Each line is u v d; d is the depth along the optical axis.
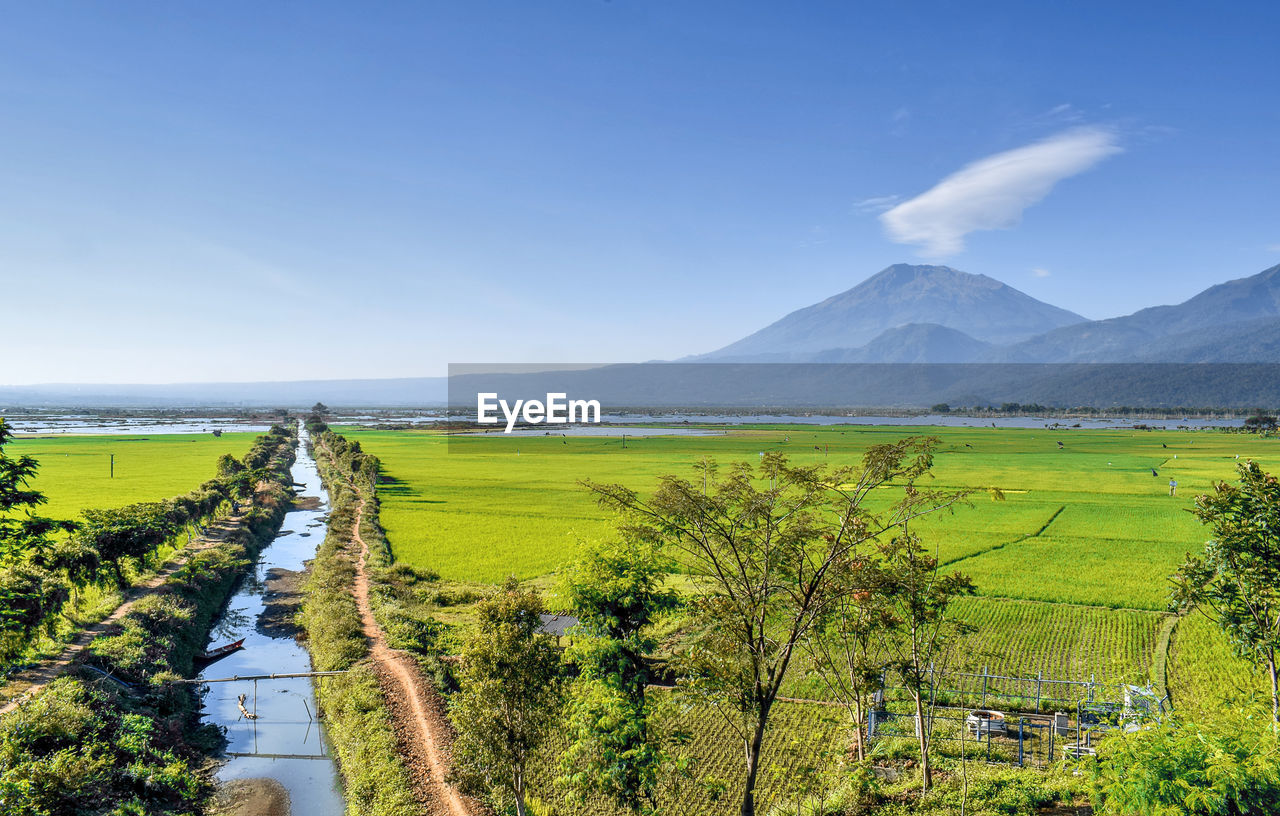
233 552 67.88
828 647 31.31
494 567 61.94
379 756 29.78
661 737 27.23
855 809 24.11
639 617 30.25
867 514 23.50
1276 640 21.08
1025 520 82.81
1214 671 37.59
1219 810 15.94
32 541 29.91
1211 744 17.25
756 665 21.64
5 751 25.22
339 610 46.94
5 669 33.19
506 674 22.89
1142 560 63.22
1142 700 28.81
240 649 47.16
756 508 21.69
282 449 175.38
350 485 113.94
